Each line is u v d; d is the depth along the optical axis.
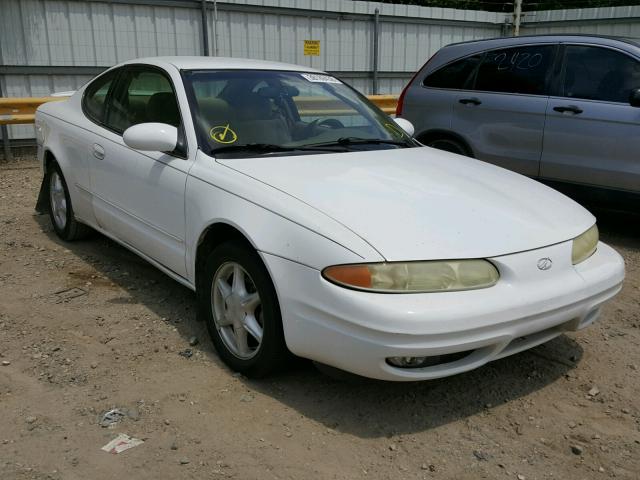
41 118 5.35
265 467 2.56
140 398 3.04
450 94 6.75
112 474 2.49
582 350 3.69
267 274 2.98
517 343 2.98
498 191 3.42
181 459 2.59
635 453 2.75
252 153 3.60
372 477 2.54
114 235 4.45
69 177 4.88
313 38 12.46
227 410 2.96
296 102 4.13
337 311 2.66
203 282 3.42
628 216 6.76
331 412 2.97
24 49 9.74
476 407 3.07
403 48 13.73
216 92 3.92
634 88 5.52
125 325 3.83
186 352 3.49
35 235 5.56
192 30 11.10
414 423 2.92
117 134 4.34
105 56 10.41
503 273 2.80
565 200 3.58
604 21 13.45
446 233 2.83
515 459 2.69
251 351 3.23
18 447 2.64
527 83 6.21
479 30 14.67
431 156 4.00
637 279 4.88
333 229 2.77
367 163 3.61
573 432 2.89
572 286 2.97
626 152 5.51
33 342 3.58
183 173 3.55
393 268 2.63
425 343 2.58
